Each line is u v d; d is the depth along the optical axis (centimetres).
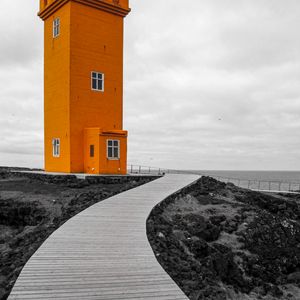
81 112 2870
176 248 1408
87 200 1955
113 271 1053
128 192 2133
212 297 1044
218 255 1609
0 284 1014
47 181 2650
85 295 913
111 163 2830
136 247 1238
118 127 3097
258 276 1686
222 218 1991
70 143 2817
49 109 3103
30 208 2031
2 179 2981
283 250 1941
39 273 1023
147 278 1022
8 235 1911
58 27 2959
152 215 1659
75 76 2828
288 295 1588
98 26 2959
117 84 3089
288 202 2709
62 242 1262
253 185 7244
